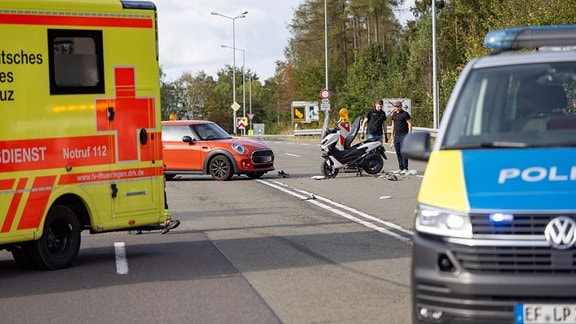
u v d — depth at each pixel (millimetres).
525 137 7551
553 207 6469
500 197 6645
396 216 17203
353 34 96562
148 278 11414
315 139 72812
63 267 12242
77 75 12016
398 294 10070
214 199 21609
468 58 48406
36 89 11547
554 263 6398
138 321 9055
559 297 6367
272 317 9086
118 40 12422
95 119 12203
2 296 10469
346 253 12992
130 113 12594
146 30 12711
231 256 13055
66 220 12227
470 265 6531
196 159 27266
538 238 6430
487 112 7855
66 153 11883
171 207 20000
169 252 13617
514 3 42719
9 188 11289
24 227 11508
